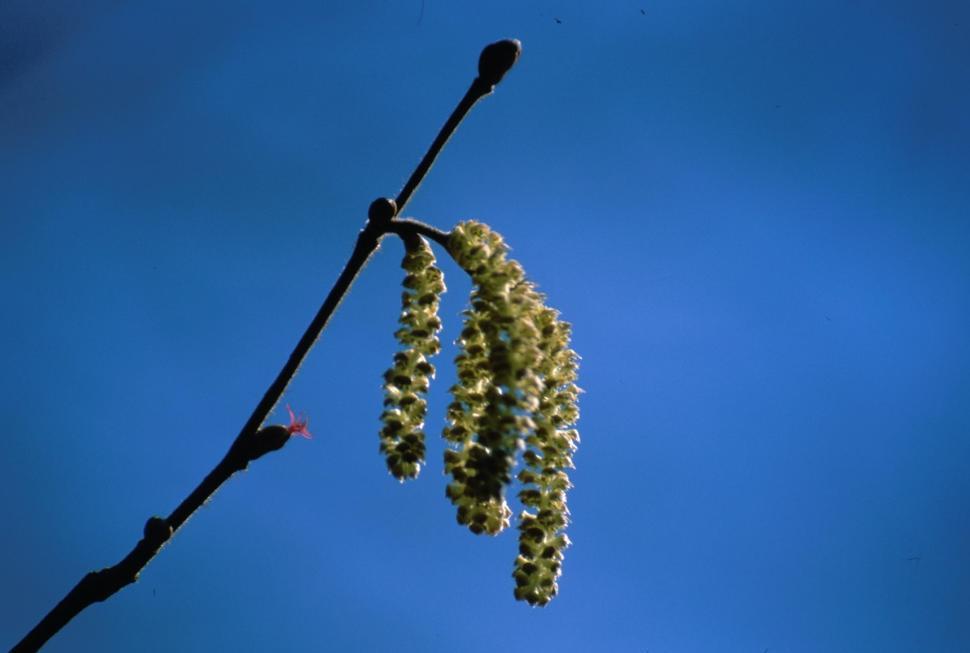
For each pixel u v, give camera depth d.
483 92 0.54
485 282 0.53
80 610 0.53
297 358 0.54
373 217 0.54
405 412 0.54
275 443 0.54
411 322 0.54
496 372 0.53
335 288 0.54
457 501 0.54
